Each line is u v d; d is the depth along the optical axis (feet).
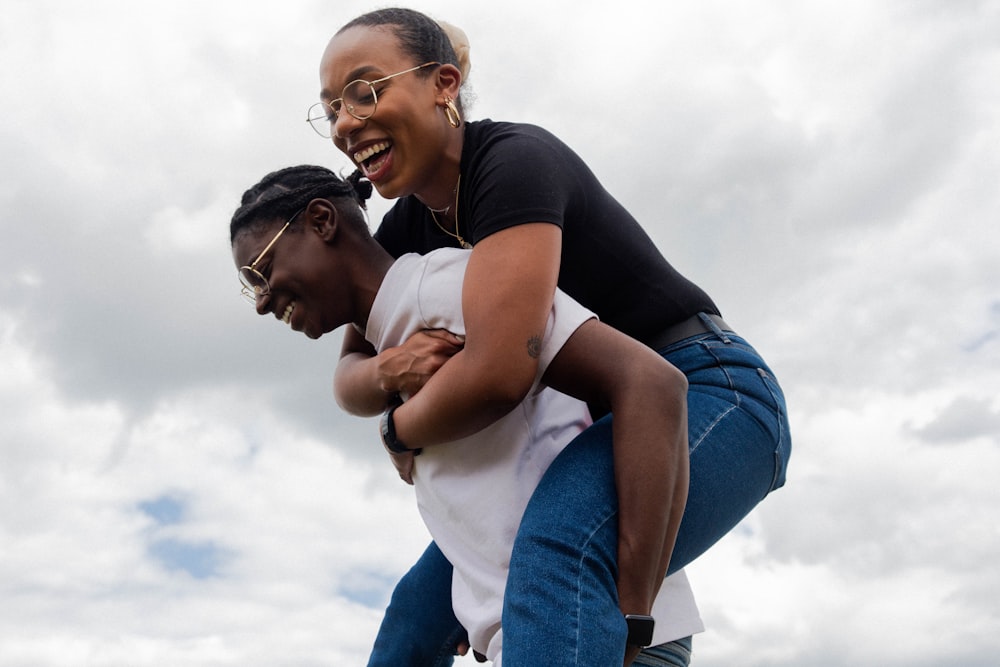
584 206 7.63
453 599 7.33
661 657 7.25
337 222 7.56
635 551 6.33
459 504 7.04
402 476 7.54
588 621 6.08
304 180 7.66
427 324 7.14
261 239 7.55
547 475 6.75
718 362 7.66
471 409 6.59
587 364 6.71
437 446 7.18
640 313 7.87
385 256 7.73
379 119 7.47
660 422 6.48
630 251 7.85
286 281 7.52
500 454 7.04
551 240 6.85
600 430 6.88
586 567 6.25
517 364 6.52
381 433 7.15
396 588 8.86
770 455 7.45
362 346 8.84
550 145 7.43
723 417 7.28
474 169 7.41
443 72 7.70
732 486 7.10
